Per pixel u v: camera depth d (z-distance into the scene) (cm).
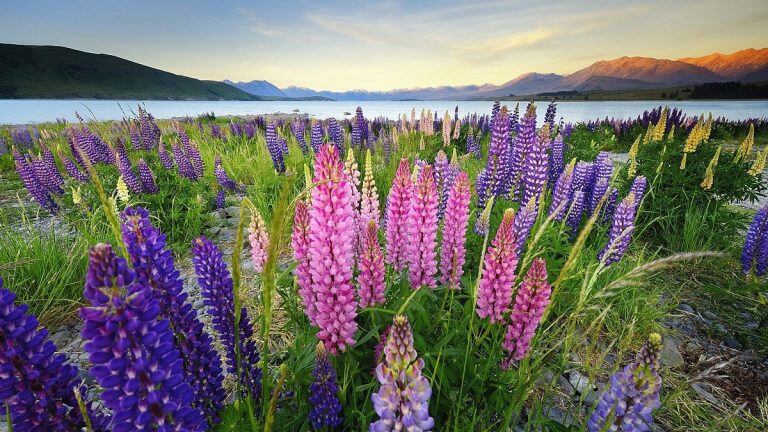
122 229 221
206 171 1162
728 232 685
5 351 168
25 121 4634
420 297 344
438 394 285
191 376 253
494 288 297
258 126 2058
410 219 350
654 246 716
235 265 186
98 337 143
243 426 253
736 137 2366
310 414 268
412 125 1350
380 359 269
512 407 265
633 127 2150
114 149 1109
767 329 463
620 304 491
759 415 366
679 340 471
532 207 469
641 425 199
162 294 228
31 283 511
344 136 1306
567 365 409
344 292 279
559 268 496
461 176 361
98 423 205
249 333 295
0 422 274
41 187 866
